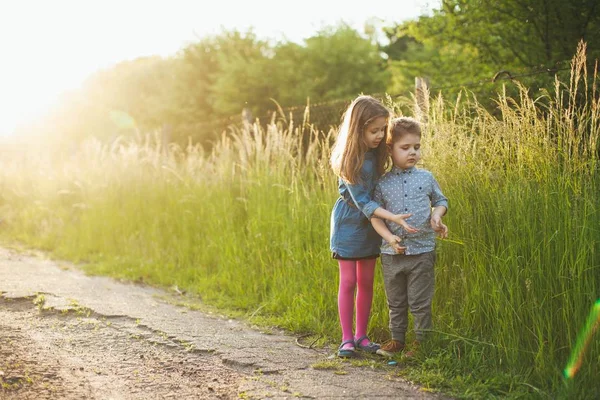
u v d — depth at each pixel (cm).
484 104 634
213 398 318
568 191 373
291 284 539
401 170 384
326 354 407
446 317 406
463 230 410
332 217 407
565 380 319
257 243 611
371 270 405
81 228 870
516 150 409
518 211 379
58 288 586
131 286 642
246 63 2173
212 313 533
